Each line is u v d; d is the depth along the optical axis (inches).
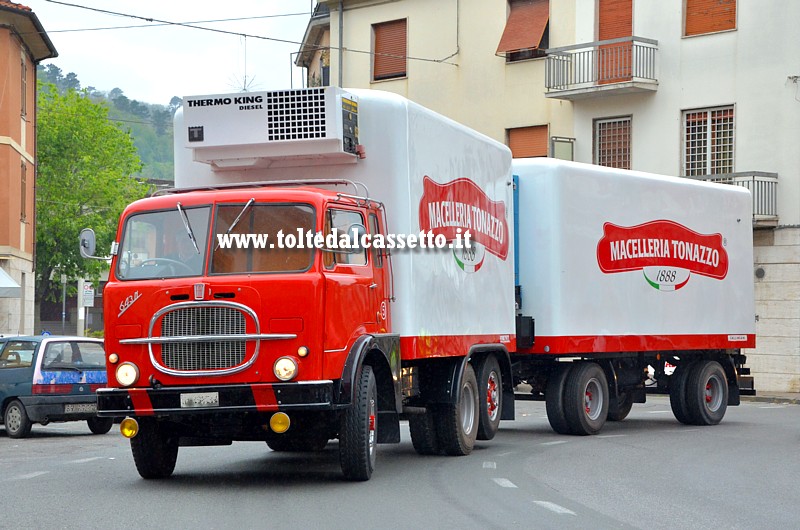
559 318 687.1
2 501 408.8
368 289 470.9
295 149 496.7
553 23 1475.1
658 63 1386.6
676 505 414.0
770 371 1306.6
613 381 762.8
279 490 438.9
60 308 3230.8
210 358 429.7
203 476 489.4
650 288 764.0
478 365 609.3
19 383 770.2
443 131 554.3
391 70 1622.8
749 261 868.0
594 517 379.6
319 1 1672.0
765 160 1306.6
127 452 634.8
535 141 1494.8
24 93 1668.3
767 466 549.0
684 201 802.2
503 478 480.7
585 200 711.7
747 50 1318.9
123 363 436.5
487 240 614.9
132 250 450.0
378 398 485.7
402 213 503.5
